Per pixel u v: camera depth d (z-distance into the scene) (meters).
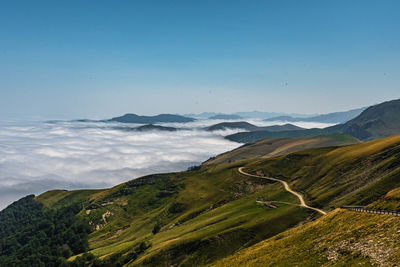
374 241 59.47
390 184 144.75
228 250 128.88
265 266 75.31
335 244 67.75
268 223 142.25
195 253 133.75
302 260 68.94
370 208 80.19
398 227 59.59
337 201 155.50
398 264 47.91
